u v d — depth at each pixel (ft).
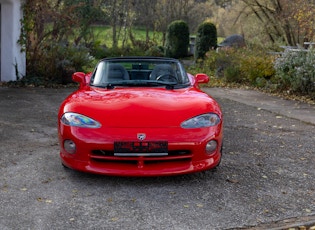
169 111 13.61
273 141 19.84
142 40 77.97
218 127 13.78
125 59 18.07
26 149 17.10
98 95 14.99
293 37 69.77
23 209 11.25
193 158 13.20
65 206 11.51
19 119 23.02
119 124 13.05
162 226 10.42
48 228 10.19
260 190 13.10
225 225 10.56
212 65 52.80
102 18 70.44
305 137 20.92
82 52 42.70
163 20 85.05
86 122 13.28
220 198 12.33
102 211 11.23
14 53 36.70
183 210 11.41
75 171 14.39
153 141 12.71
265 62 42.96
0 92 32.68
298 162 16.39
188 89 16.25
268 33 74.64
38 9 39.68
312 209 11.71
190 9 91.15
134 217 10.91
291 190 13.19
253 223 10.73
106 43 78.74
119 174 12.84
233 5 78.59
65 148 13.55
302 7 59.62
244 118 25.89
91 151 13.03
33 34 39.96
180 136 12.92
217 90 40.42
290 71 37.93
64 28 46.88
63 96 31.99
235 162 16.06
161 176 13.67
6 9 35.86
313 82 34.99
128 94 14.92
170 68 17.62
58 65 38.81
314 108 30.42
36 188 12.78
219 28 90.43
